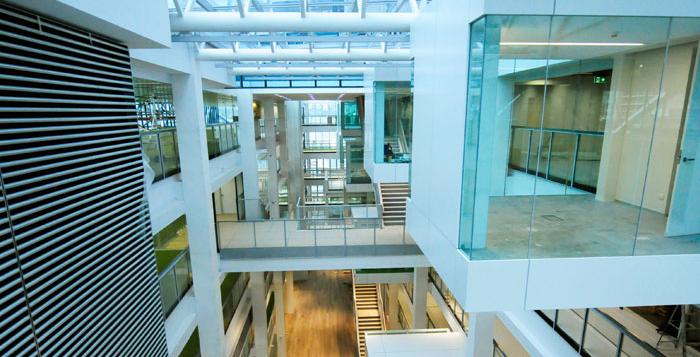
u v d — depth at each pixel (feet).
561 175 14.70
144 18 10.98
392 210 32.58
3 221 7.40
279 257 27.17
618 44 12.63
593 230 12.87
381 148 28.63
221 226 29.07
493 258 11.35
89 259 10.15
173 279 22.68
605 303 11.63
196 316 24.23
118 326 11.55
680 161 12.70
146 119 22.22
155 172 21.12
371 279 37.63
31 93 8.45
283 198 57.26
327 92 37.09
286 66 26.96
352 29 16.70
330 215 30.73
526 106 12.60
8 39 7.80
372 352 24.34
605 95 15.90
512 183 12.79
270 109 45.85
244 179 39.93
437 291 35.14
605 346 13.97
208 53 21.42
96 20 9.06
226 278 34.24
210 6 18.25
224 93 36.45
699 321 14.29
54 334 8.76
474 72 10.92
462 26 11.37
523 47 11.63
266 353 38.24
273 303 49.24
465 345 25.05
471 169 11.34
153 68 17.98
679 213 12.57
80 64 10.07
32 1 7.55
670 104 13.65
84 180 10.22
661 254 11.51
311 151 79.61
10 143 7.71
